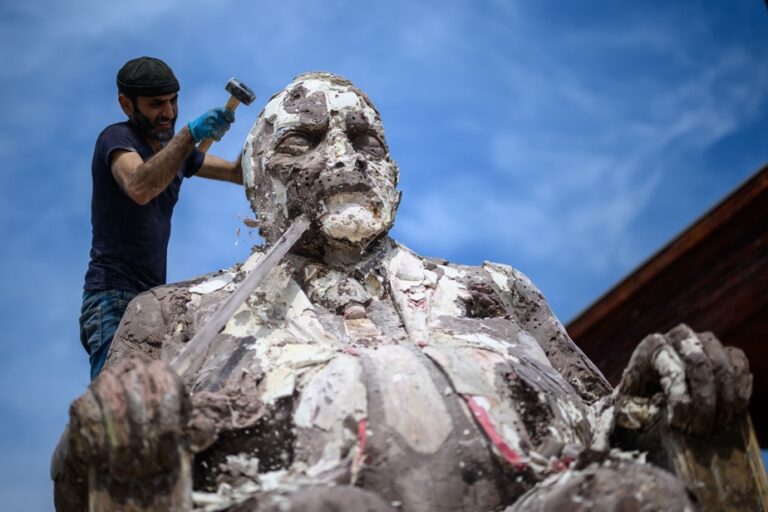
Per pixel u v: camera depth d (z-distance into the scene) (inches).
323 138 258.1
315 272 251.8
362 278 253.3
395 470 211.6
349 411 217.9
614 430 222.5
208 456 219.6
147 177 276.8
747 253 337.1
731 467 213.9
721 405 212.4
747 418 216.1
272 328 240.5
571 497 195.9
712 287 339.6
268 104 265.4
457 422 216.7
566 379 251.4
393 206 255.8
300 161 254.7
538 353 244.8
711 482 212.8
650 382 217.9
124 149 292.7
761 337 342.3
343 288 249.8
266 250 257.8
